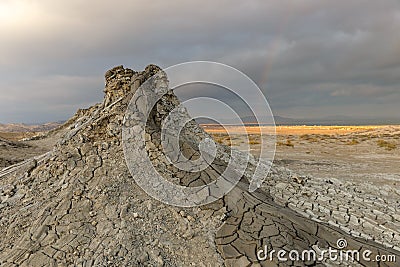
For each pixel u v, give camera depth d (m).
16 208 6.62
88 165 7.14
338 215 7.80
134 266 5.24
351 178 14.29
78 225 5.91
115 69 9.34
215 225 6.07
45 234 5.79
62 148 7.77
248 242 5.61
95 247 5.53
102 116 8.17
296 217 6.73
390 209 8.75
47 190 6.89
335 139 32.88
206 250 5.58
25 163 8.89
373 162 19.11
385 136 32.44
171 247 5.66
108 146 7.57
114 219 6.00
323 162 19.00
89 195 6.46
